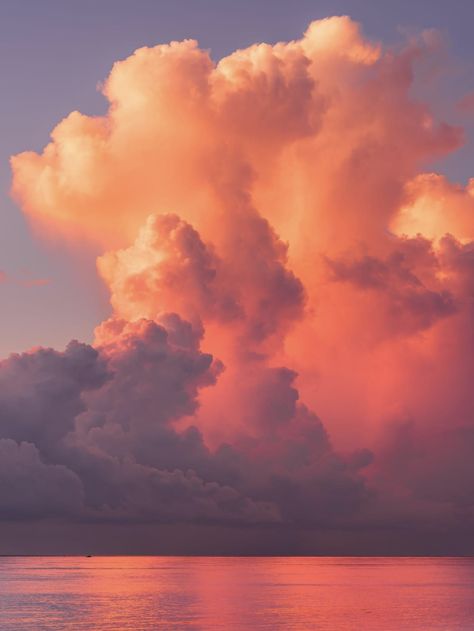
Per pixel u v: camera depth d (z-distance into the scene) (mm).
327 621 117062
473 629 107875
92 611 133250
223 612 130750
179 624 114062
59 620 120125
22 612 132125
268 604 145750
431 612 130375
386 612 130500
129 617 123688
